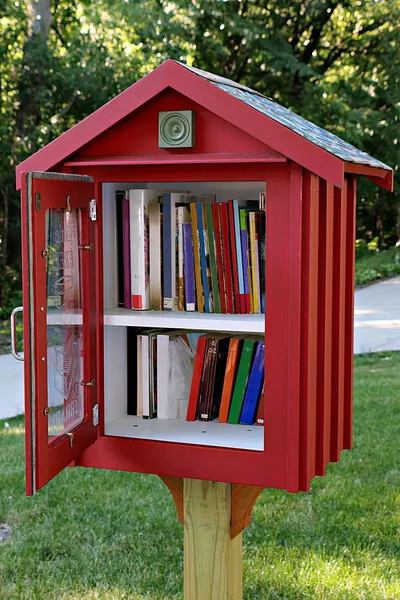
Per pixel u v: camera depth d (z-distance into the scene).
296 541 3.58
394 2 13.16
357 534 3.63
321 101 12.33
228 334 2.33
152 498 4.08
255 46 12.39
